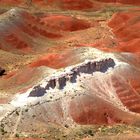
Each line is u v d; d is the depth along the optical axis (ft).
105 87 620.49
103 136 500.74
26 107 543.39
